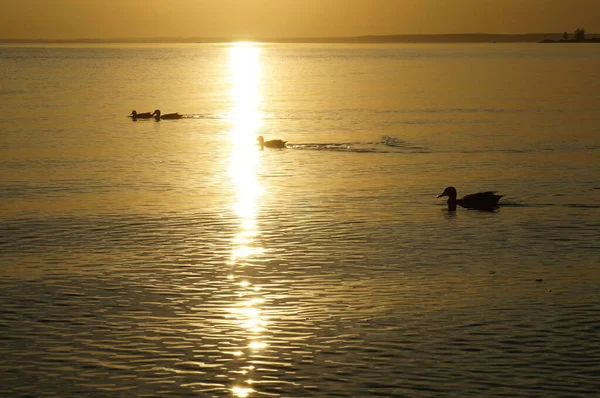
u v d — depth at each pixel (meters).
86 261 43.28
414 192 61.31
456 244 46.75
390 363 30.70
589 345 32.19
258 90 178.75
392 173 69.12
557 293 38.09
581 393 28.41
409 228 50.50
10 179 65.62
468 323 34.41
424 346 32.16
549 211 54.88
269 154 80.25
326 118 114.38
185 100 149.50
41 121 107.44
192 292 38.44
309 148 84.19
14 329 33.94
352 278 40.50
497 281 39.94
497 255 44.53
